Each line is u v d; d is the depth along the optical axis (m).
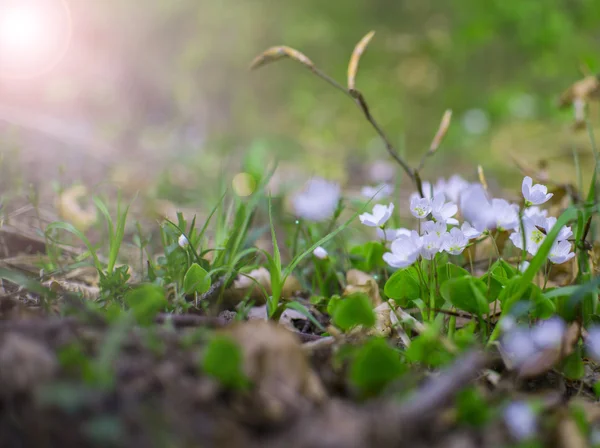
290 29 1.81
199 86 1.71
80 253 0.59
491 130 1.70
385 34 1.91
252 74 1.78
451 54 1.89
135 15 1.73
